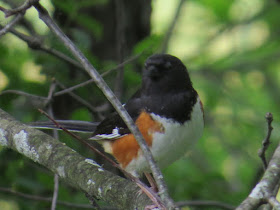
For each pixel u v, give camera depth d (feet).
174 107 24.43
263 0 43.29
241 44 43.11
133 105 25.45
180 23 44.19
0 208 33.60
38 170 31.07
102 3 32.45
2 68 32.22
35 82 32.04
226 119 39.55
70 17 31.12
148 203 20.40
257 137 38.50
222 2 42.06
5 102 31.24
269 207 19.97
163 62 24.61
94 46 35.32
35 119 31.89
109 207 30.22
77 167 22.63
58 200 30.22
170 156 25.49
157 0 45.68
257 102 40.68
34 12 33.83
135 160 25.34
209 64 40.22
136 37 35.88
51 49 30.63
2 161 31.12
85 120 31.78
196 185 33.17
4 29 19.12
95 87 32.22
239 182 36.73
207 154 38.24
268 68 41.16
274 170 18.51
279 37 40.60
